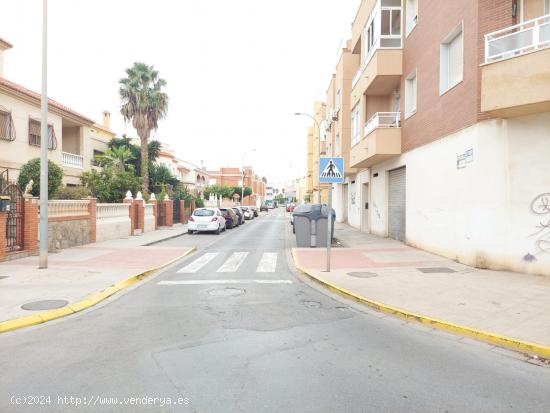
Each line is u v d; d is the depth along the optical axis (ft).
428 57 43.04
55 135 72.49
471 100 33.32
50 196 53.57
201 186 223.71
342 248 48.52
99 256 41.63
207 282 30.27
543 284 26.81
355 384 12.98
